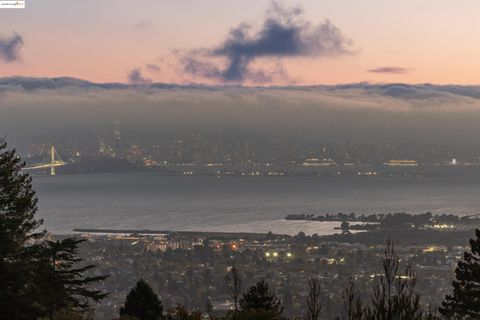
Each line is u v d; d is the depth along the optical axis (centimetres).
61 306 2741
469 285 3275
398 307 1495
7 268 2550
